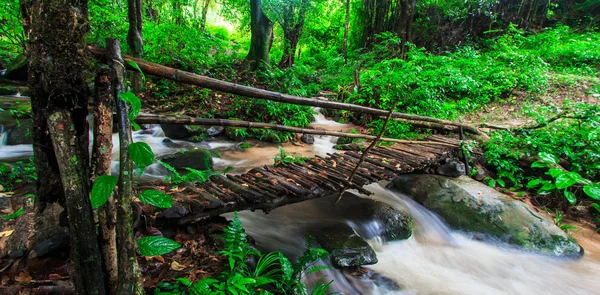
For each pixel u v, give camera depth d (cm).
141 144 127
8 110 580
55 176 151
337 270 299
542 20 1317
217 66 970
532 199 459
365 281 298
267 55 1038
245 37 1833
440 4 1386
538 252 356
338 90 898
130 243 131
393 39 1137
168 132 654
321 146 698
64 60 133
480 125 590
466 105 714
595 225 412
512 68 851
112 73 149
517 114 677
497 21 1325
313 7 1378
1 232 217
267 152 634
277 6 1311
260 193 304
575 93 727
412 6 1242
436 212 423
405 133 632
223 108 725
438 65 927
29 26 137
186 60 908
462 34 1377
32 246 205
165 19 1109
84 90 142
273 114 721
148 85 765
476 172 504
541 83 763
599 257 357
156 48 912
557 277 326
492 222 390
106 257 142
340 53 1653
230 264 208
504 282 320
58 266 195
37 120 141
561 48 985
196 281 202
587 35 1126
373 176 391
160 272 207
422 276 322
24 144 514
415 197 458
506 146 522
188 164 491
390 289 297
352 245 320
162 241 138
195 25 1145
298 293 224
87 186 140
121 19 943
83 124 148
